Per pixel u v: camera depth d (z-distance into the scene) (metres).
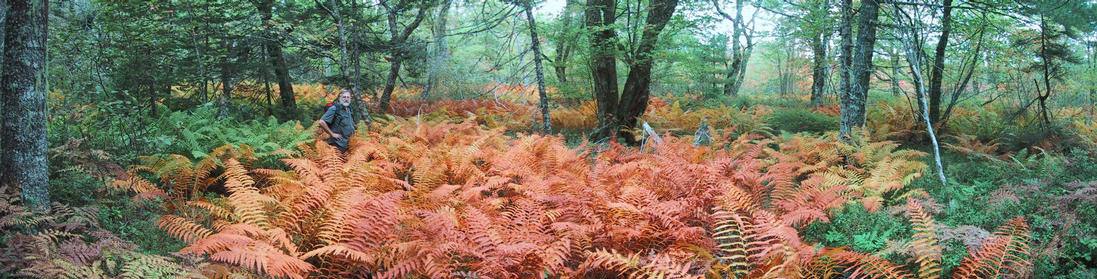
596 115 13.07
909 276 4.38
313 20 12.51
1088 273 4.31
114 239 3.56
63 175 4.88
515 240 4.54
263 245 3.65
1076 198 5.19
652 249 4.67
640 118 11.84
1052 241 4.64
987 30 10.69
